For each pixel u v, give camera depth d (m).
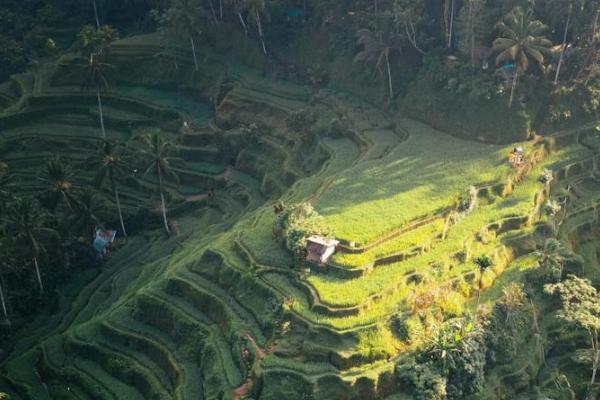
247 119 118.69
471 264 79.06
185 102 129.00
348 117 111.12
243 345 70.25
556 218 88.50
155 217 108.25
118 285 92.62
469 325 68.75
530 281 80.31
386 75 113.81
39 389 77.44
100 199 106.56
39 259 93.00
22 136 122.69
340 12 123.75
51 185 95.38
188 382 70.56
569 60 105.06
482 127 101.56
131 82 133.88
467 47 105.31
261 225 85.94
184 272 81.94
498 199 89.25
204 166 116.00
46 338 85.19
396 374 66.56
